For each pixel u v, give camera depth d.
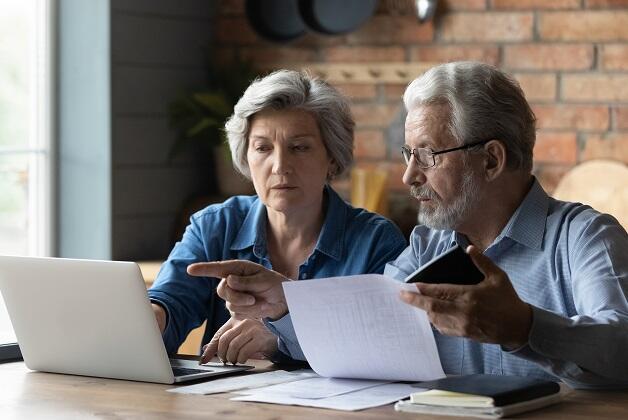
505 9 4.68
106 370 2.44
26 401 2.20
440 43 4.78
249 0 4.98
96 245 4.71
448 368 2.62
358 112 4.92
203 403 2.15
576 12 4.58
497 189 2.49
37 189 4.75
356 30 4.86
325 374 2.39
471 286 2.02
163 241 4.90
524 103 2.50
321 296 2.23
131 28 4.72
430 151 2.46
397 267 2.74
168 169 4.91
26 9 4.70
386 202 4.69
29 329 2.52
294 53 5.00
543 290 2.48
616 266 2.32
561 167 4.63
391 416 2.00
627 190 4.40
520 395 2.02
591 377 2.16
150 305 2.34
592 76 4.57
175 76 4.92
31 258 2.46
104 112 4.65
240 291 2.45
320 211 3.01
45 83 4.73
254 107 2.89
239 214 3.08
